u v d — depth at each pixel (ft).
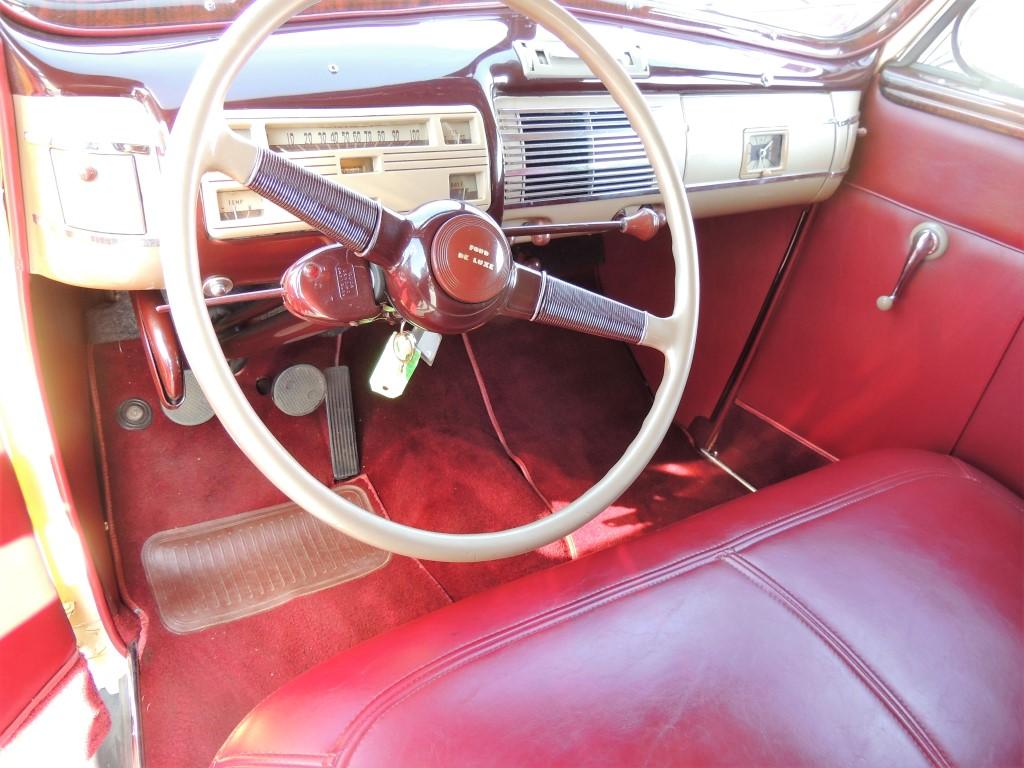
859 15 5.03
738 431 6.50
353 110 3.16
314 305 2.53
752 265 6.10
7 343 2.95
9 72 2.61
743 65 4.61
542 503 5.77
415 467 5.71
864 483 3.79
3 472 3.02
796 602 2.96
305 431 5.50
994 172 4.60
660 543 3.29
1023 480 4.66
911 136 5.01
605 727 2.41
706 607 2.89
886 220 5.22
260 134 2.98
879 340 5.37
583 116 3.92
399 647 2.81
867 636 2.86
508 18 3.83
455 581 5.08
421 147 3.32
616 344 7.30
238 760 2.55
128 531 4.63
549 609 2.89
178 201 2.11
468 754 2.32
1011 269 4.60
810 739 2.48
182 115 2.14
